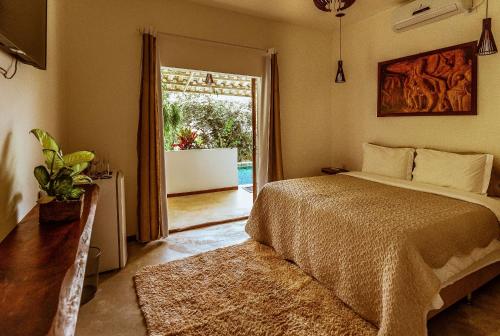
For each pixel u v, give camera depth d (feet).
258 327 5.67
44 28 5.30
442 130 9.84
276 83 12.19
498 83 8.36
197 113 22.59
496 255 6.79
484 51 7.54
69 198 4.53
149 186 9.95
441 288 5.57
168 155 17.11
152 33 9.72
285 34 12.78
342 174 11.38
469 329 5.72
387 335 4.91
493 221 6.61
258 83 12.51
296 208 8.10
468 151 9.17
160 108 10.15
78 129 9.38
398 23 10.41
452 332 5.64
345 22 12.73
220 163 18.78
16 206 4.42
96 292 7.00
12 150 4.29
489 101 8.57
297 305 6.36
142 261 8.66
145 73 9.70
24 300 2.34
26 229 4.09
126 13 9.73
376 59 12.02
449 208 6.70
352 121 13.28
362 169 11.91
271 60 12.09
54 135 7.40
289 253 8.36
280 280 7.38
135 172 10.30
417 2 9.73
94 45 9.38
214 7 11.09
